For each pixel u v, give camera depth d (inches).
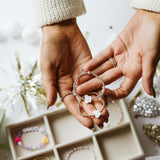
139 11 19.7
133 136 26.3
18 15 29.6
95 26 29.1
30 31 28.2
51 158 27.3
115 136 27.3
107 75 19.7
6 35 29.1
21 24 29.3
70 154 27.3
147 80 18.0
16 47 29.1
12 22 28.3
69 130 27.5
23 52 29.1
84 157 27.2
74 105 19.0
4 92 27.3
